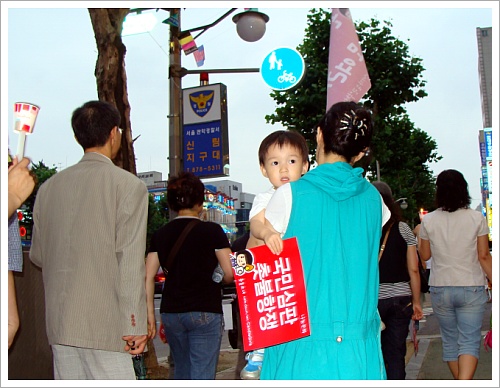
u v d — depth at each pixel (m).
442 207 4.95
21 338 4.59
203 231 4.05
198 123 9.04
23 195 2.93
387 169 24.53
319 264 2.35
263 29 8.27
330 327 2.32
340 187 2.40
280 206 2.41
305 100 17.75
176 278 4.02
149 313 4.08
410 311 4.50
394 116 21.28
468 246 4.82
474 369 4.77
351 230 2.41
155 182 101.38
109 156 3.41
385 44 17.88
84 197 3.19
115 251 3.15
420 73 17.92
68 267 3.14
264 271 2.37
